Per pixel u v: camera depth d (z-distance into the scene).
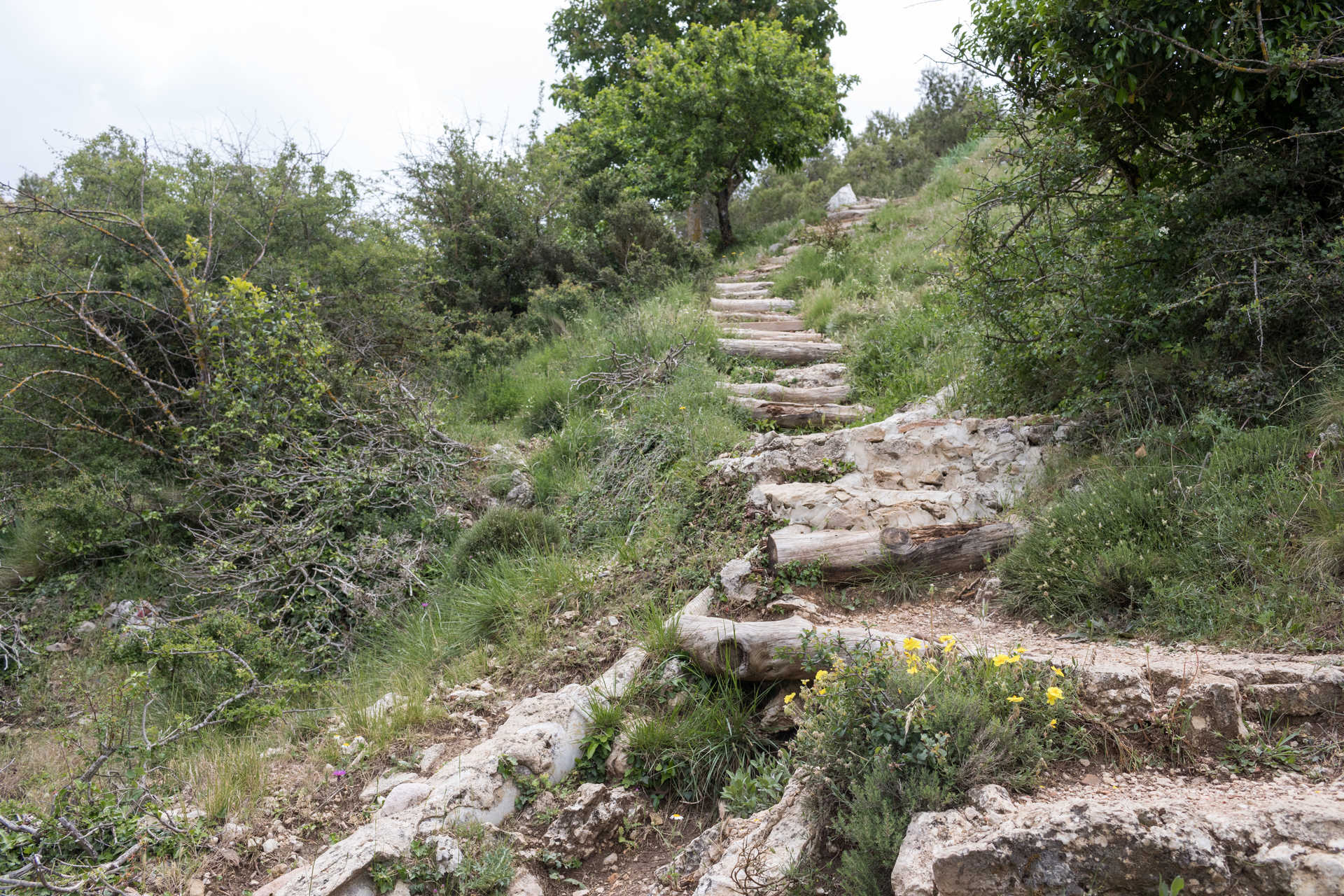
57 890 2.99
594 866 3.22
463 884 2.97
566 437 7.18
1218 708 2.70
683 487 5.74
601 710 3.69
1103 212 4.88
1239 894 2.03
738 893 2.54
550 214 12.62
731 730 3.54
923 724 2.55
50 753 4.76
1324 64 3.74
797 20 16.22
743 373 8.10
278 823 3.46
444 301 10.98
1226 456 3.94
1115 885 2.06
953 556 4.43
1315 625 3.15
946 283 5.92
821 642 3.39
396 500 6.74
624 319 9.07
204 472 6.73
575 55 19.08
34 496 6.85
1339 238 3.92
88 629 6.08
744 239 17.11
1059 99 4.77
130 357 7.20
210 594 5.84
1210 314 4.47
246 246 8.48
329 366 7.72
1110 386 4.86
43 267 7.23
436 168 11.73
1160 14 4.20
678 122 15.28
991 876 2.09
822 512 5.05
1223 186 4.41
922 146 25.42
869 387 7.56
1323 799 2.32
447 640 5.04
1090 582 3.75
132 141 8.73
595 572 5.13
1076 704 2.80
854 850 2.45
